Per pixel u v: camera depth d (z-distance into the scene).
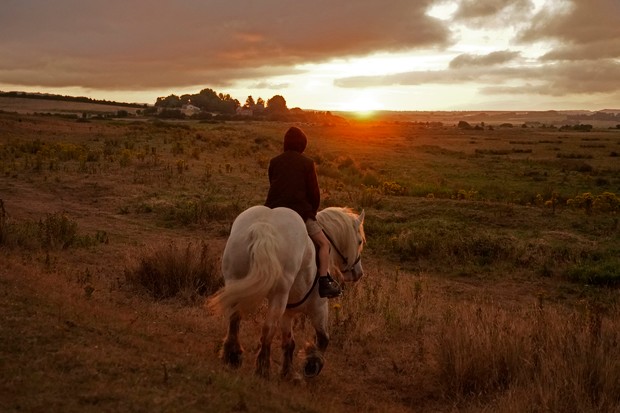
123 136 41.28
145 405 4.16
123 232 15.03
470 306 10.12
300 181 6.28
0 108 146.88
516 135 111.88
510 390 6.22
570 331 7.17
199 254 10.66
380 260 14.64
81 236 13.55
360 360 7.84
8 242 11.38
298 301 6.01
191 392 4.59
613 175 42.19
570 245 14.68
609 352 6.68
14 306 5.89
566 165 49.28
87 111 155.38
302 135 6.54
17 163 25.11
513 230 16.41
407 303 10.48
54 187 20.45
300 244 5.72
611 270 12.85
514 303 11.47
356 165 40.09
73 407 3.94
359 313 9.37
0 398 3.89
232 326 5.91
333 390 6.53
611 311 10.27
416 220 17.75
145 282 9.87
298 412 4.92
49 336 5.20
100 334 5.68
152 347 5.71
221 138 44.84
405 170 42.59
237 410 4.49
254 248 5.33
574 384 6.00
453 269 13.89
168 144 35.75
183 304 9.36
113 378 4.55
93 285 9.23
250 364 6.67
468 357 6.91
